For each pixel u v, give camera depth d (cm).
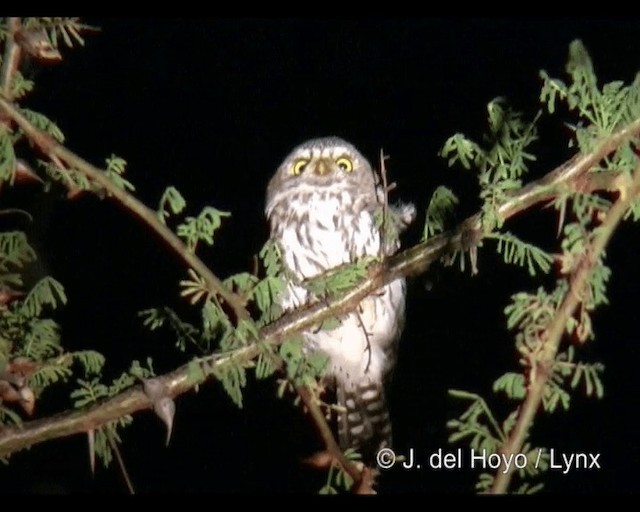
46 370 325
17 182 296
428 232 308
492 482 244
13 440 290
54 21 287
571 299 245
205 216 288
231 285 304
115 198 284
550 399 244
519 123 286
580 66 270
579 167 265
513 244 274
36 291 335
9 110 280
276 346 304
